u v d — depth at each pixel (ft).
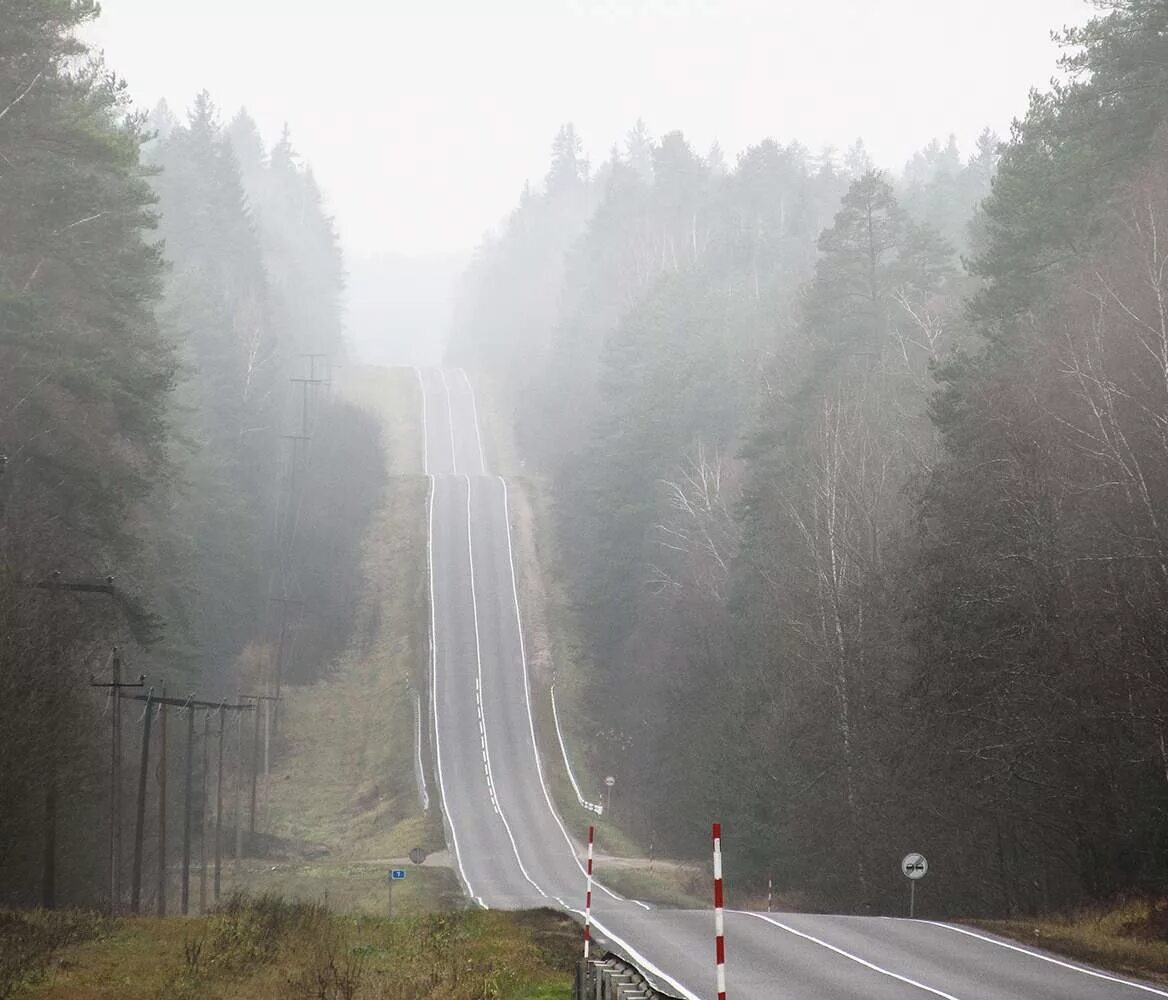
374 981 123.24
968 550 229.04
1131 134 290.97
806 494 368.07
